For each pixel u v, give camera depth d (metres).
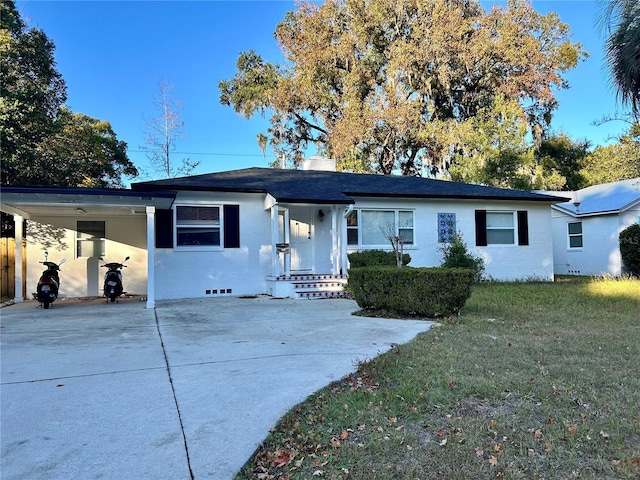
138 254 12.22
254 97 29.42
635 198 16.20
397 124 24.28
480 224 14.73
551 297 9.96
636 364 4.39
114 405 3.47
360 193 12.96
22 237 11.35
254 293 12.13
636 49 5.46
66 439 2.87
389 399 3.54
